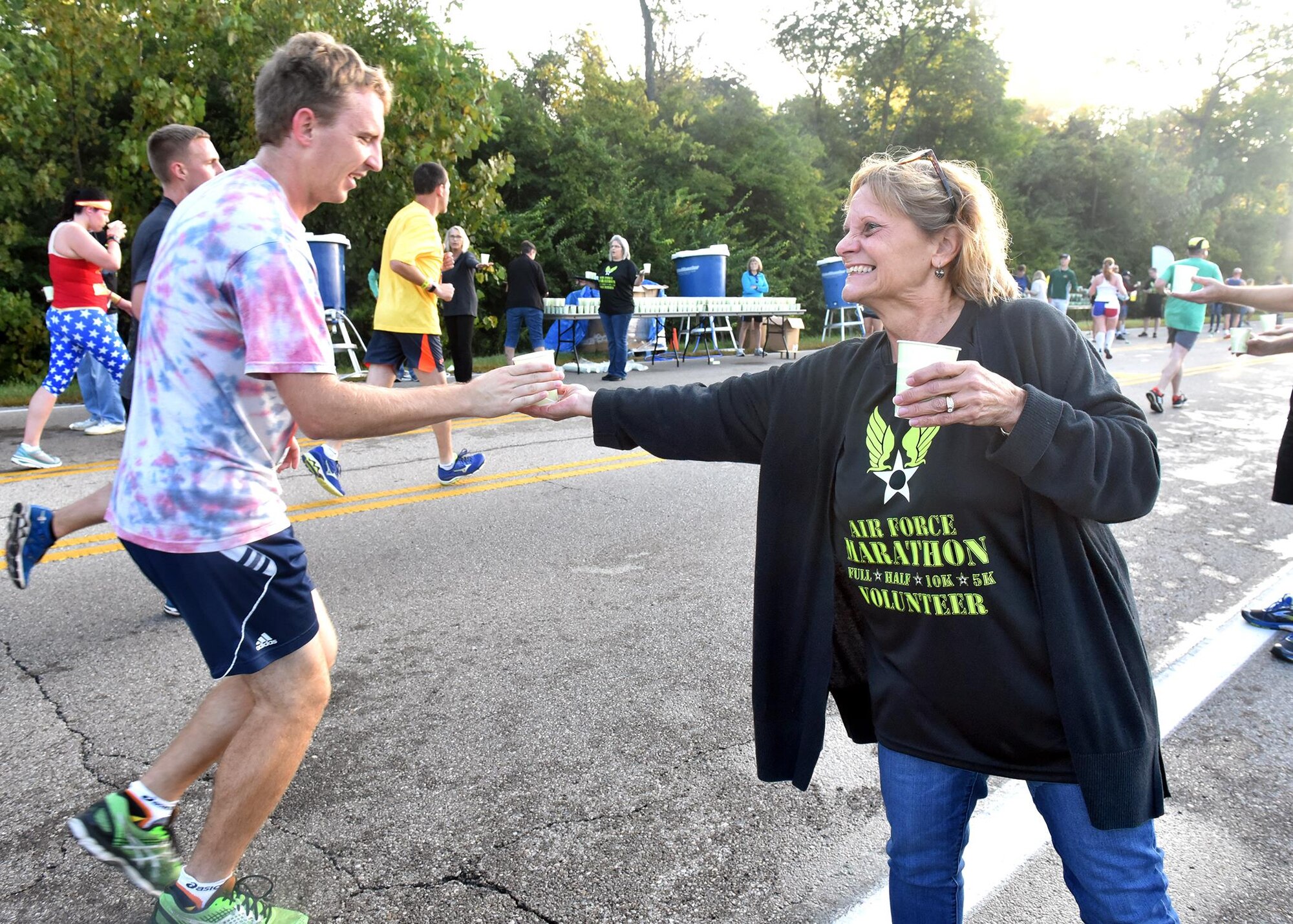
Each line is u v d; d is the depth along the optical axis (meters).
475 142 13.45
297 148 1.88
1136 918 1.51
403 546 4.94
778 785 2.72
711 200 23.31
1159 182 39.97
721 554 4.89
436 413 1.91
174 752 2.01
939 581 1.55
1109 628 1.49
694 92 27.28
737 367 14.30
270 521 1.87
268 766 1.91
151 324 1.79
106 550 4.80
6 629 3.77
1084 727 1.46
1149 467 1.44
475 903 2.18
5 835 2.42
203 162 4.65
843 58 33.28
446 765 2.79
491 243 17.17
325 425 1.78
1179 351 9.71
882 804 2.65
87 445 7.40
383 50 12.92
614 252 12.02
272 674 1.92
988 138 33.81
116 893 2.21
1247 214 48.50
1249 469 7.09
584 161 19.47
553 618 3.98
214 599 1.81
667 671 3.47
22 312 12.59
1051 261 34.78
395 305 6.13
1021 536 1.49
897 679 1.65
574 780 2.71
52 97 11.48
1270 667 3.59
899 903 1.67
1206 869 2.38
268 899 2.17
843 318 19.09
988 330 1.59
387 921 2.12
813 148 25.91
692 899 2.21
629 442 2.00
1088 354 1.58
